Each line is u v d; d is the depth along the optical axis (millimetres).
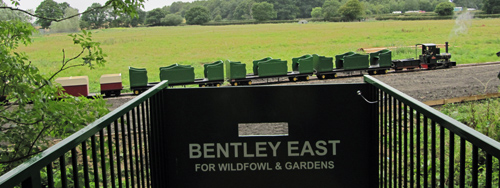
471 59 29922
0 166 5957
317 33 65938
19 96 5652
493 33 50531
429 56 24422
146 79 20031
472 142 1900
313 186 3691
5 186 1442
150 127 3428
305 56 23312
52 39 62906
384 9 152125
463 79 19750
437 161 7363
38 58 39094
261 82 22359
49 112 5898
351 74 23828
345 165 3668
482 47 37219
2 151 5973
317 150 3656
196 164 3717
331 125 3643
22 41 6574
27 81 5777
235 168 3689
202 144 3691
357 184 3668
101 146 2539
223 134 3674
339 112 3639
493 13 94438
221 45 51469
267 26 97500
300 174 3682
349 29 71812
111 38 64312
